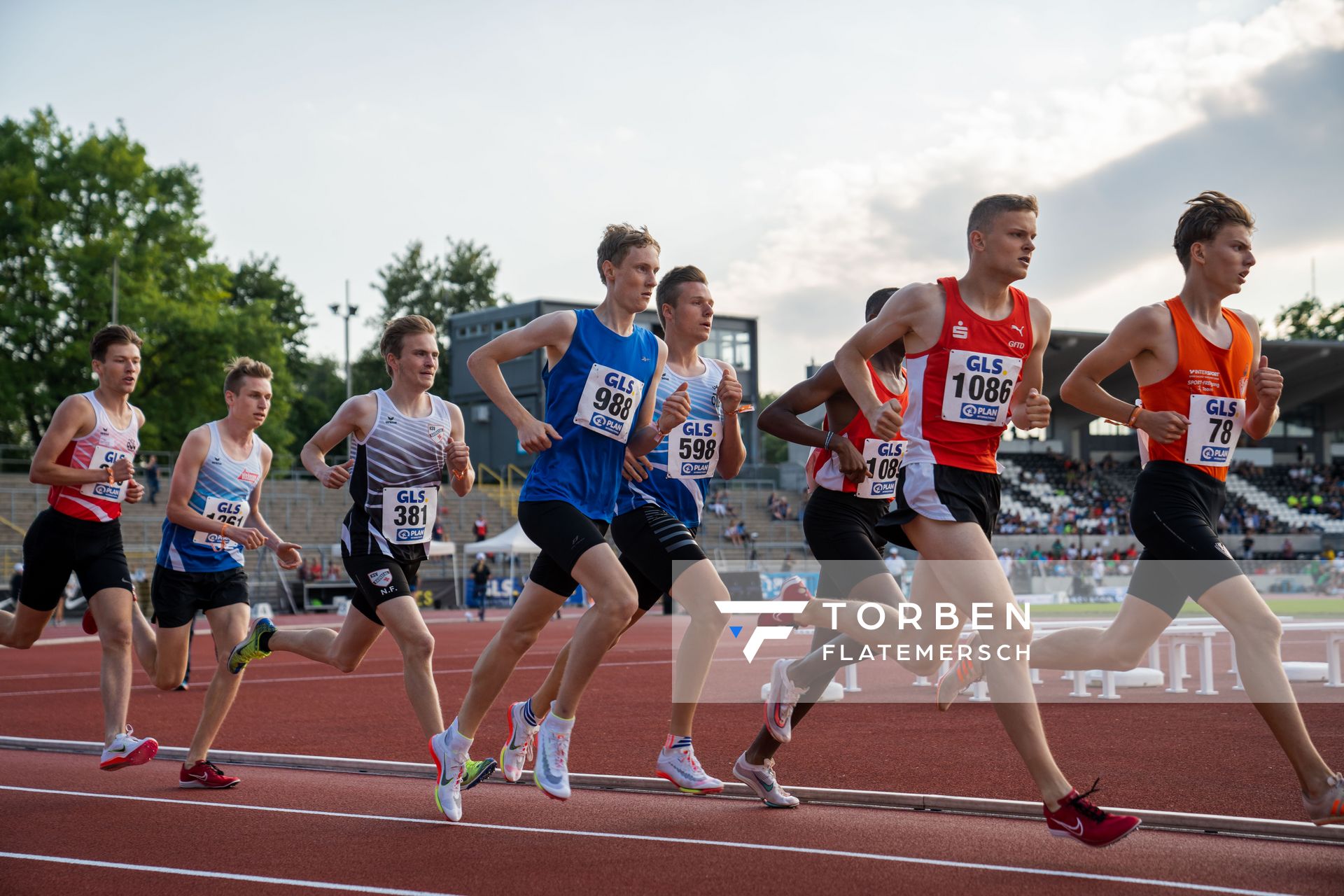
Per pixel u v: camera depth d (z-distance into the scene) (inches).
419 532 259.9
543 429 216.8
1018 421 216.5
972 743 326.0
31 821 231.0
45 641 962.7
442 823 226.4
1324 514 1998.0
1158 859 187.0
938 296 201.9
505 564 1583.4
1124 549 1801.2
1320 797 185.8
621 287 226.2
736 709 430.9
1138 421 207.2
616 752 321.7
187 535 281.0
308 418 2992.1
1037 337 209.3
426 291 3607.3
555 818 230.5
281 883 179.9
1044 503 1948.8
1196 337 209.6
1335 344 1787.6
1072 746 317.7
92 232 1916.8
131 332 287.7
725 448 255.0
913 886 171.6
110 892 176.4
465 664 685.3
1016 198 199.5
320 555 1443.2
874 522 241.6
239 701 482.6
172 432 1913.1
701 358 257.0
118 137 1939.0
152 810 242.7
